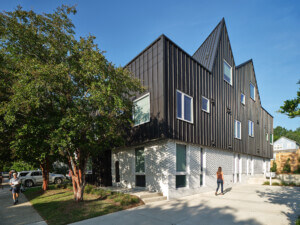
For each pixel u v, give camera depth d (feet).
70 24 26.37
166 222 20.03
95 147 27.12
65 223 20.27
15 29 22.49
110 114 25.91
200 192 36.83
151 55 34.91
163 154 31.94
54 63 23.79
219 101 46.24
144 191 33.47
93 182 47.91
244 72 62.08
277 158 63.52
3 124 25.36
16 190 33.17
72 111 22.98
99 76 24.23
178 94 34.24
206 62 48.29
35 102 20.48
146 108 34.94
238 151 52.70
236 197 33.30
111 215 22.39
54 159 39.63
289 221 19.84
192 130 36.14
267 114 79.66
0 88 23.68
